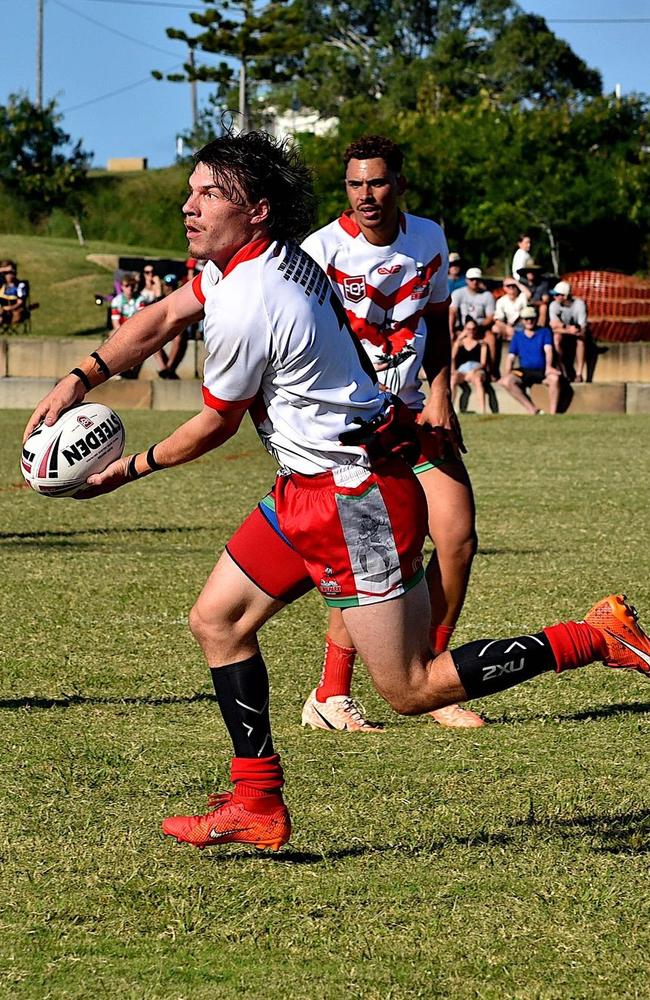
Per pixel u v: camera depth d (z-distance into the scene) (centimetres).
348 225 1068
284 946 680
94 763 980
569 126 9562
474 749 1026
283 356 726
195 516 2245
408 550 751
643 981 640
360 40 17825
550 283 5516
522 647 772
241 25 12475
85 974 652
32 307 5816
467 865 783
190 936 693
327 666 1094
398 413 761
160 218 11494
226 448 3341
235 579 784
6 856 800
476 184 9431
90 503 2392
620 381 4478
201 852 808
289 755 1012
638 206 9200
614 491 2517
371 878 765
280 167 734
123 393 4381
